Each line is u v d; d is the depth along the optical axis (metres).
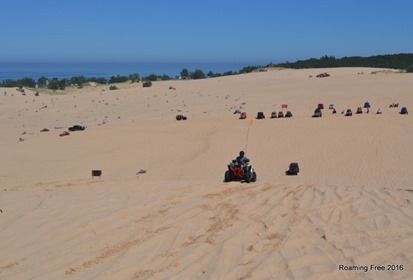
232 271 6.38
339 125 50.84
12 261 6.82
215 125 56.78
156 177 32.88
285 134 48.19
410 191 12.09
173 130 55.50
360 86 93.19
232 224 8.62
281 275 6.25
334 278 6.18
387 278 6.17
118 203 10.32
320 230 8.21
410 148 38.38
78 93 122.94
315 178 30.08
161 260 6.82
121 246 7.39
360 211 9.57
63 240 7.71
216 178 31.20
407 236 7.91
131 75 194.38
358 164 34.22
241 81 127.25
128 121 72.12
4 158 44.34
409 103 70.25
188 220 8.85
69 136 55.72
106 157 42.66
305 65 198.25
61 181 14.97
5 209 9.87
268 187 12.72
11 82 172.88
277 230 8.24
